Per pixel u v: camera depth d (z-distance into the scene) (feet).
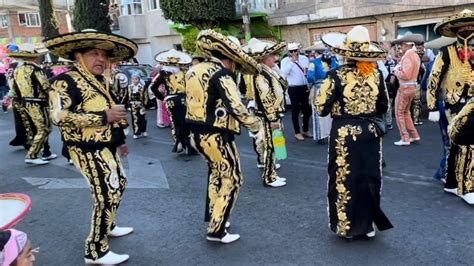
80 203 18.24
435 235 13.16
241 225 14.82
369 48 11.97
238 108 12.02
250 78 18.06
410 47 24.67
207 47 12.35
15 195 7.30
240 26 64.90
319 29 59.62
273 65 18.70
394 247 12.58
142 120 32.48
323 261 12.05
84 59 11.59
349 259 12.07
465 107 14.38
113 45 11.62
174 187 19.54
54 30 89.25
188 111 13.01
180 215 16.12
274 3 63.41
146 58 83.66
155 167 23.36
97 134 11.60
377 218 12.89
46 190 20.38
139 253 13.21
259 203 16.80
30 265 6.90
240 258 12.55
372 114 12.43
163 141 30.81
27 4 115.03
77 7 77.87
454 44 15.21
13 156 28.07
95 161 11.70
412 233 13.38
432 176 18.62
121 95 31.65
